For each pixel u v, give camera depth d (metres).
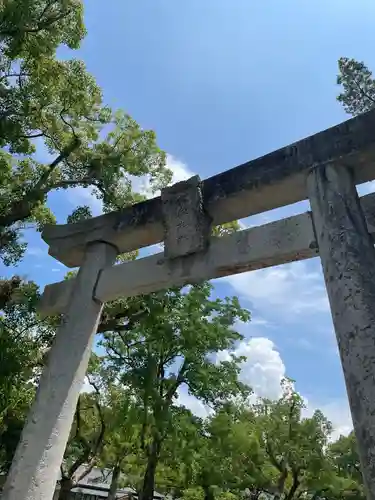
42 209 14.15
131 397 17.89
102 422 20.42
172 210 7.38
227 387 19.98
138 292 7.48
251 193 6.79
